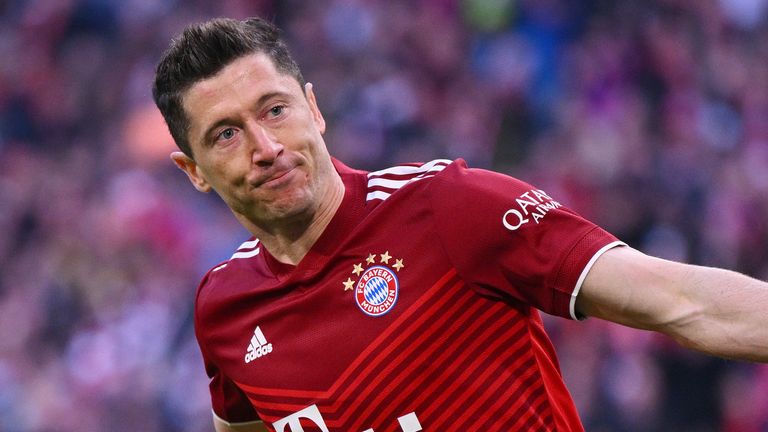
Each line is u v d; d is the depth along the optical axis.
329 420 10.05
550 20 47.38
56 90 49.34
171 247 39.78
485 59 47.00
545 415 9.65
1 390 36.75
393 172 10.33
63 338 38.22
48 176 45.06
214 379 11.72
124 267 39.22
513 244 9.34
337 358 9.95
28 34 51.16
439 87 45.84
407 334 9.66
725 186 40.19
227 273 11.10
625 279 8.89
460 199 9.59
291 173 10.00
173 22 49.53
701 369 32.31
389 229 9.91
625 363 31.89
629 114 43.56
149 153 44.25
